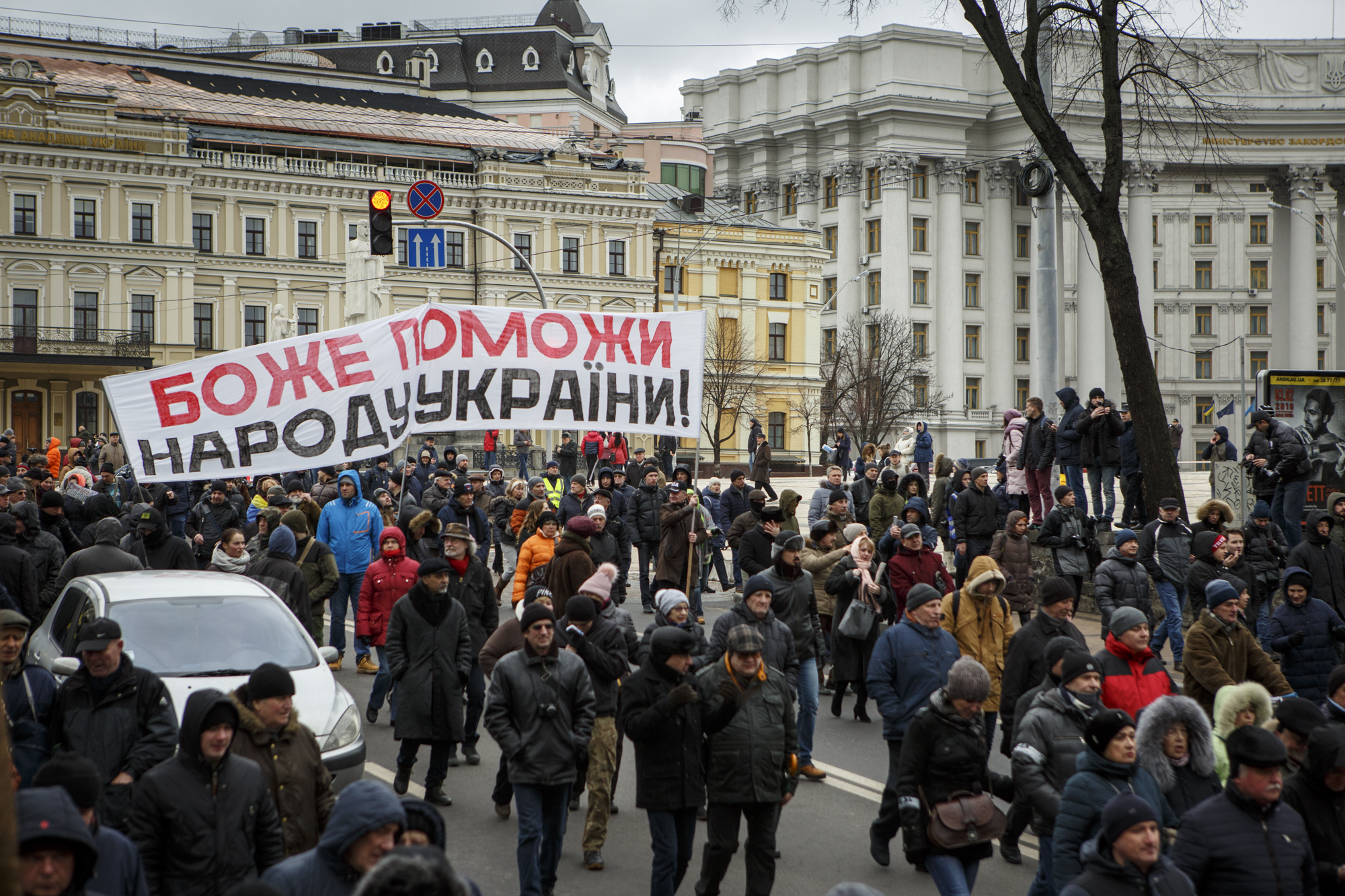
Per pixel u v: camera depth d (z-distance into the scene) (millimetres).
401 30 118125
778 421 79125
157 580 10031
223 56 95812
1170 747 6605
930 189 95125
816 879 8289
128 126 65875
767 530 13047
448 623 9633
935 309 94938
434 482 19281
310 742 6848
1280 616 10422
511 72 117000
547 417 12125
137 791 5926
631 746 12164
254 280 69750
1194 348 101562
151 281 66812
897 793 7246
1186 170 87312
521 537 17953
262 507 18953
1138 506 18797
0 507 13055
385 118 80062
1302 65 87438
